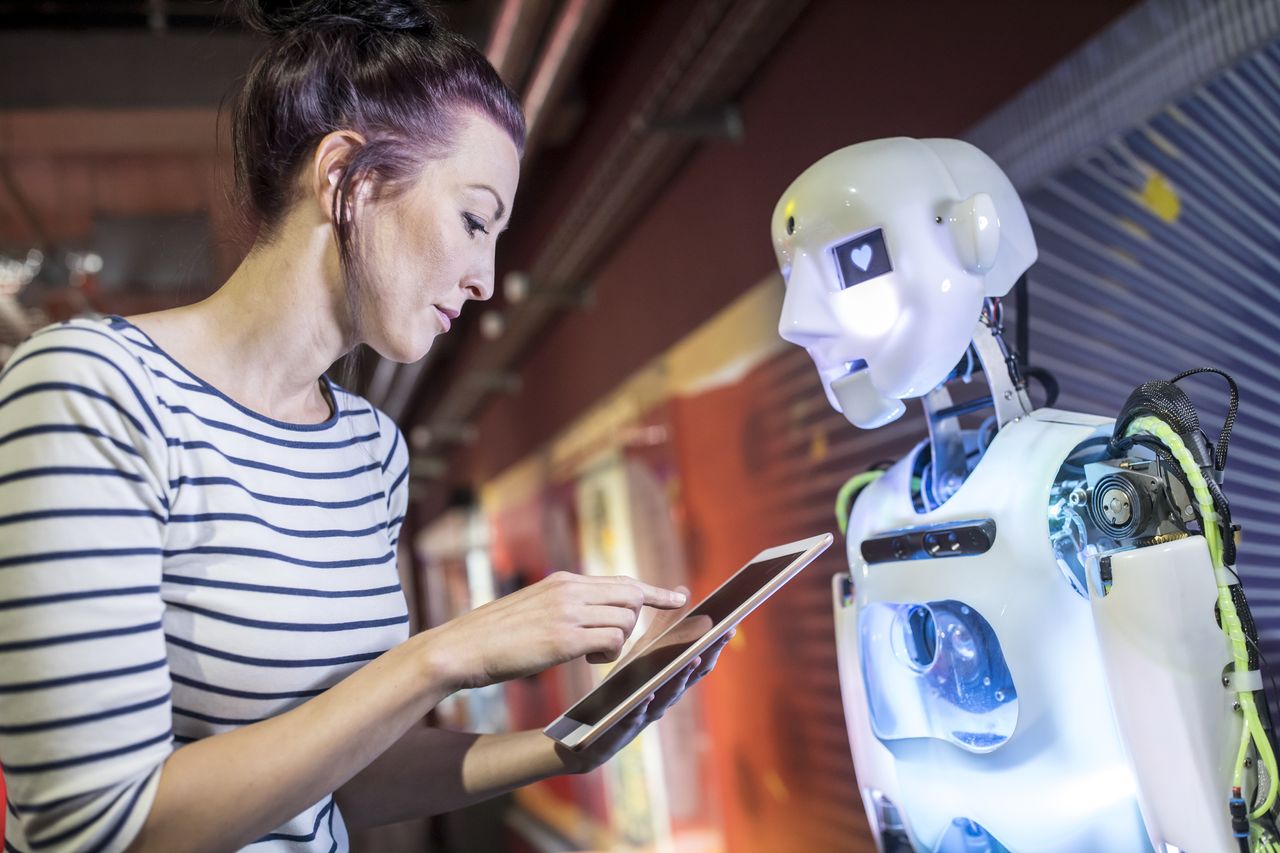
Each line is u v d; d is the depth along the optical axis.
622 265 4.20
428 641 0.74
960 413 0.99
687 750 3.69
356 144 0.83
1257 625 1.47
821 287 0.92
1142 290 1.65
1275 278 1.38
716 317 3.27
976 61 2.06
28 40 4.38
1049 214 1.85
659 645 0.88
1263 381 1.42
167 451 0.77
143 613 0.70
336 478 0.93
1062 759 0.81
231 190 0.92
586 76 4.15
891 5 2.30
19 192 5.76
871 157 0.91
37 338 0.74
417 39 0.88
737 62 2.81
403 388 6.85
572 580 0.79
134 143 4.80
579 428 4.96
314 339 0.89
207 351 0.86
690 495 3.62
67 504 0.68
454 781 1.02
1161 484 0.79
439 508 10.29
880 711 0.95
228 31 0.99
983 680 0.87
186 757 0.69
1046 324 1.87
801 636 2.86
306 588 0.86
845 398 0.95
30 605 0.66
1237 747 0.74
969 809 0.87
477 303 6.41
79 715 0.66
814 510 2.78
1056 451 0.86
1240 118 1.43
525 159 4.38
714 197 3.27
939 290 0.87
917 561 0.89
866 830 2.56
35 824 0.66
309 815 0.88
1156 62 1.58
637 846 4.32
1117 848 0.82
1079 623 0.82
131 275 5.76
